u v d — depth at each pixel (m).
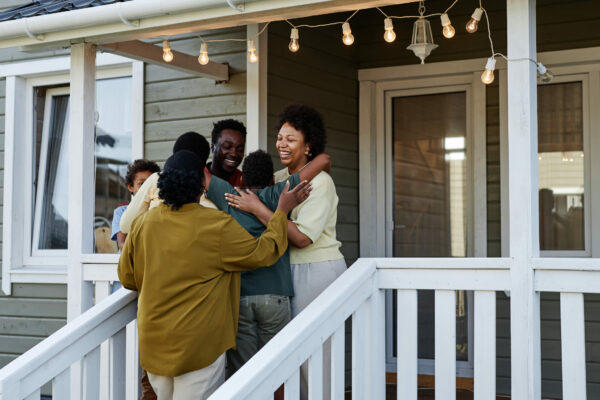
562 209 6.03
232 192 3.89
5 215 7.20
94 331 3.75
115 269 4.80
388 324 6.55
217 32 5.95
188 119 6.10
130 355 4.72
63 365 3.59
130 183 5.66
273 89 5.76
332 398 3.62
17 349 6.97
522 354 3.62
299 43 6.03
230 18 4.42
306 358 3.40
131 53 5.27
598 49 5.82
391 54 6.55
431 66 6.39
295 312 3.96
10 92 7.25
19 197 7.26
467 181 6.39
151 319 3.51
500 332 6.07
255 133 5.64
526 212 3.67
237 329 3.81
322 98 6.24
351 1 4.07
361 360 3.87
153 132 6.27
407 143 6.64
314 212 3.85
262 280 3.81
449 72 6.33
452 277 3.84
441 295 3.88
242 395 2.96
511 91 3.74
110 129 6.79
